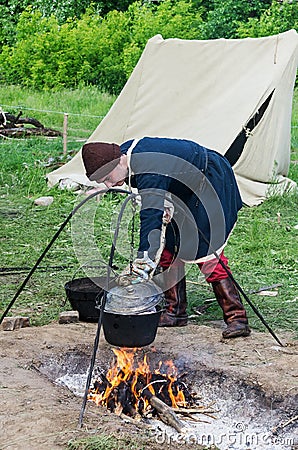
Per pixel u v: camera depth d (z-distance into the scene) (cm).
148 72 1193
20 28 2648
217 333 562
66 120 1450
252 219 1034
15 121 1736
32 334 542
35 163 1330
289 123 1165
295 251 864
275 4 2684
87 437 378
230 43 1167
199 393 486
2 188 1230
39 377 464
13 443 372
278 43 1141
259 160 1127
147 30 2575
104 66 2484
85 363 514
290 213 1075
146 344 457
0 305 650
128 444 382
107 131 1201
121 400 462
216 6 2842
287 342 546
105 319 453
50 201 1120
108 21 2641
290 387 454
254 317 625
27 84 2470
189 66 1176
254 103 1109
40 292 693
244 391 469
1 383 445
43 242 895
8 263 798
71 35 2514
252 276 764
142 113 1183
